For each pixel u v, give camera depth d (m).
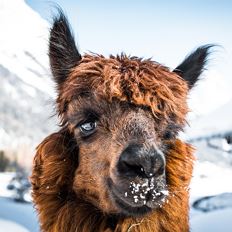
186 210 0.63
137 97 0.58
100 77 0.60
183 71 0.71
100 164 0.59
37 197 0.64
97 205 0.62
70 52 0.67
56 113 0.67
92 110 0.60
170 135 0.61
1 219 1.65
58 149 0.63
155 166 0.52
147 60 0.63
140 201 0.53
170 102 0.59
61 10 0.68
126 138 0.56
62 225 0.62
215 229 1.17
